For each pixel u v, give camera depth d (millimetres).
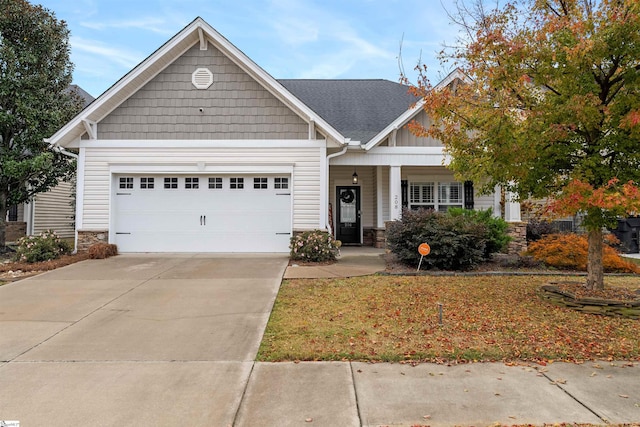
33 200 14375
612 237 9586
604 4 5363
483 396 3316
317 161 11180
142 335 4805
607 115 5344
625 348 4348
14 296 6566
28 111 11250
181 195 11281
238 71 11234
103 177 11094
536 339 4590
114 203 11172
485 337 4645
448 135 6465
